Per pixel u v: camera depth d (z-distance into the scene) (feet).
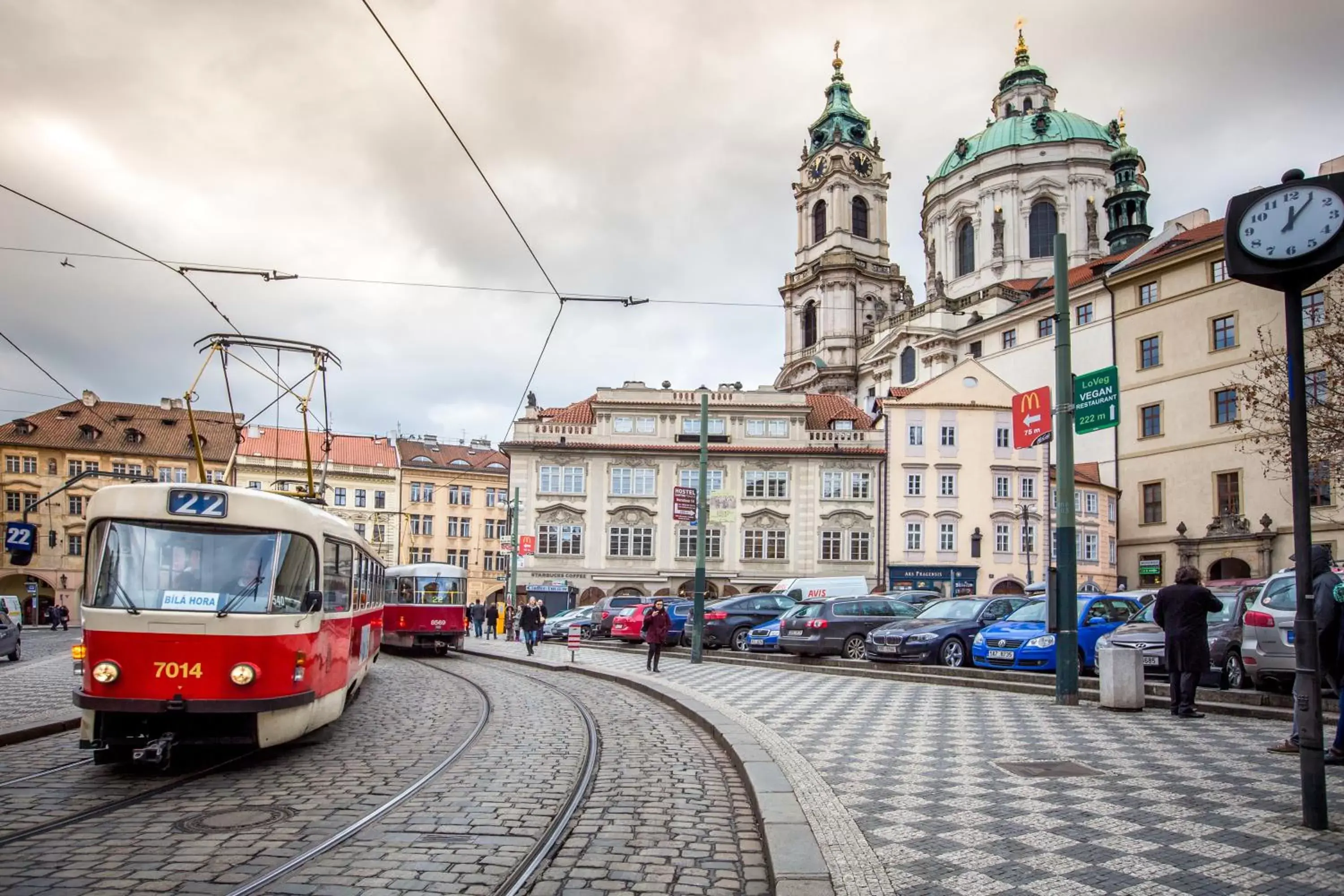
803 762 32.24
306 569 34.65
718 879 20.81
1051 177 233.76
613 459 186.29
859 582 131.23
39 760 34.22
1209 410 155.74
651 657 73.77
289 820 25.39
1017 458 183.93
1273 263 22.39
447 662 93.35
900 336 231.50
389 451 275.39
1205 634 41.47
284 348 62.03
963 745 35.76
